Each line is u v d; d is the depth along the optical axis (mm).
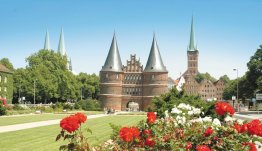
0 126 35875
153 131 10156
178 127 11188
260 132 8680
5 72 101250
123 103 118438
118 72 114688
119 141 9492
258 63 80500
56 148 19938
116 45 116375
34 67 110062
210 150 8531
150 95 113688
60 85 111500
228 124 9820
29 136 26219
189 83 186375
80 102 100188
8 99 103125
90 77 152750
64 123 7602
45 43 184375
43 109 81188
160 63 114625
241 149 8680
